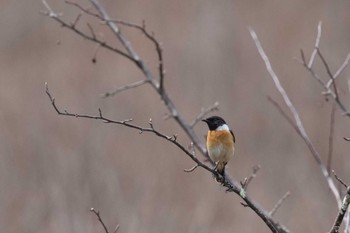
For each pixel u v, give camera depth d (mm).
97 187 12391
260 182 15789
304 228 13617
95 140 15109
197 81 20750
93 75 20172
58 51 22172
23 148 14781
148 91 18812
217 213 13805
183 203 13695
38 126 16078
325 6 23859
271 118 18578
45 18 23953
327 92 7629
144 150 15422
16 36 23719
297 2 24359
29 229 12289
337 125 17297
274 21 23484
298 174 15602
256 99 19578
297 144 17156
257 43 8266
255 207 6465
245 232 13492
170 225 12375
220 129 8016
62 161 13727
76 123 16266
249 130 18359
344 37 22469
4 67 21594
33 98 18844
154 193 13258
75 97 18766
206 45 22406
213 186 14461
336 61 20828
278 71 20766
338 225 6027
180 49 22172
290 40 22641
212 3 24203
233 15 23828
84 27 22625
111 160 14352
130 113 17656
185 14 23953
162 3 24594
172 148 15758
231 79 20828
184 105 19531
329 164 7352
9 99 18578
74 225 11602
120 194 12258
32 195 13078
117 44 21859
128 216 11664
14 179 13625
